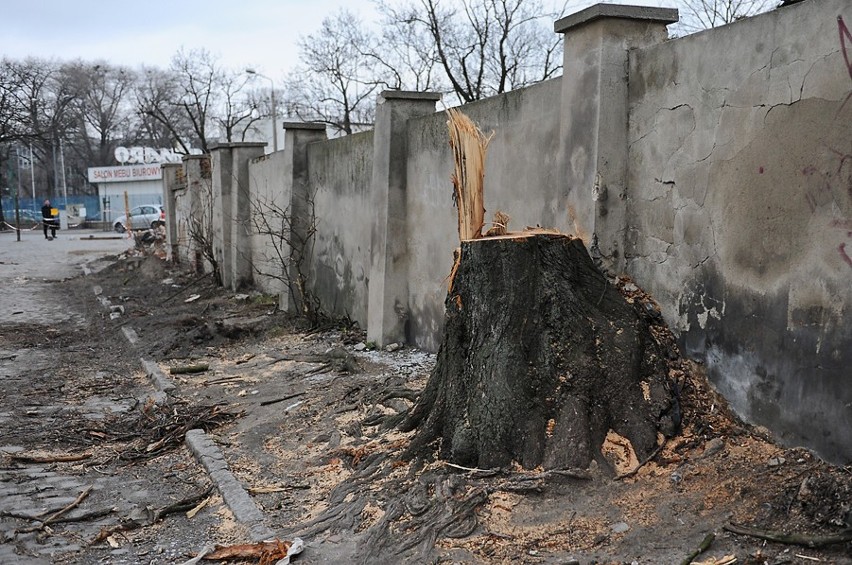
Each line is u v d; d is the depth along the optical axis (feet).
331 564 13.83
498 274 16.38
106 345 38.83
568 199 19.70
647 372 16.38
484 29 70.08
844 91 13.12
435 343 28.43
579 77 19.08
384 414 20.92
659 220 17.71
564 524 13.60
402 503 15.10
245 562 14.52
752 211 15.11
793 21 14.07
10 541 16.33
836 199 13.34
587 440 15.24
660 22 18.52
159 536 16.49
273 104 105.09
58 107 193.26
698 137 16.42
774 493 13.26
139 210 142.72
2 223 162.61
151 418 25.18
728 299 15.84
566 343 16.14
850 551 11.55
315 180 39.88
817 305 13.83
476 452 15.96
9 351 37.32
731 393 15.88
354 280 35.17
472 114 25.46
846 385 13.30
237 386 28.04
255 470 19.60
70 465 21.35
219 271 55.57
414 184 29.30
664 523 13.15
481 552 13.20
